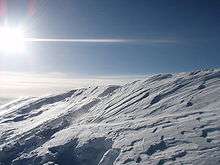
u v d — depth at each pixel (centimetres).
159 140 7225
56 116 14775
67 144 9669
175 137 7106
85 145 8856
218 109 8081
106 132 9106
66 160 9050
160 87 12325
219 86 9906
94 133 9450
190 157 6094
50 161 9394
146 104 11050
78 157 8725
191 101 9488
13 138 13925
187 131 7169
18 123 17350
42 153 10138
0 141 14175
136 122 9156
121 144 7769
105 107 13212
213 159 5762
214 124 7088
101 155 8288
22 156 11181
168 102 10319
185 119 8012
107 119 11331
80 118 13425
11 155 11988
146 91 12569
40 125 14300
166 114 9331
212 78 10969
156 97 11250
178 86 11506
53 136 11356
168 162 6222
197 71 12425
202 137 6694
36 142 12456
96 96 15762
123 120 10262
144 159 6694
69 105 16888
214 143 6322
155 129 7981
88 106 14575
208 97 9281
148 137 7606
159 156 6588
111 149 7719
